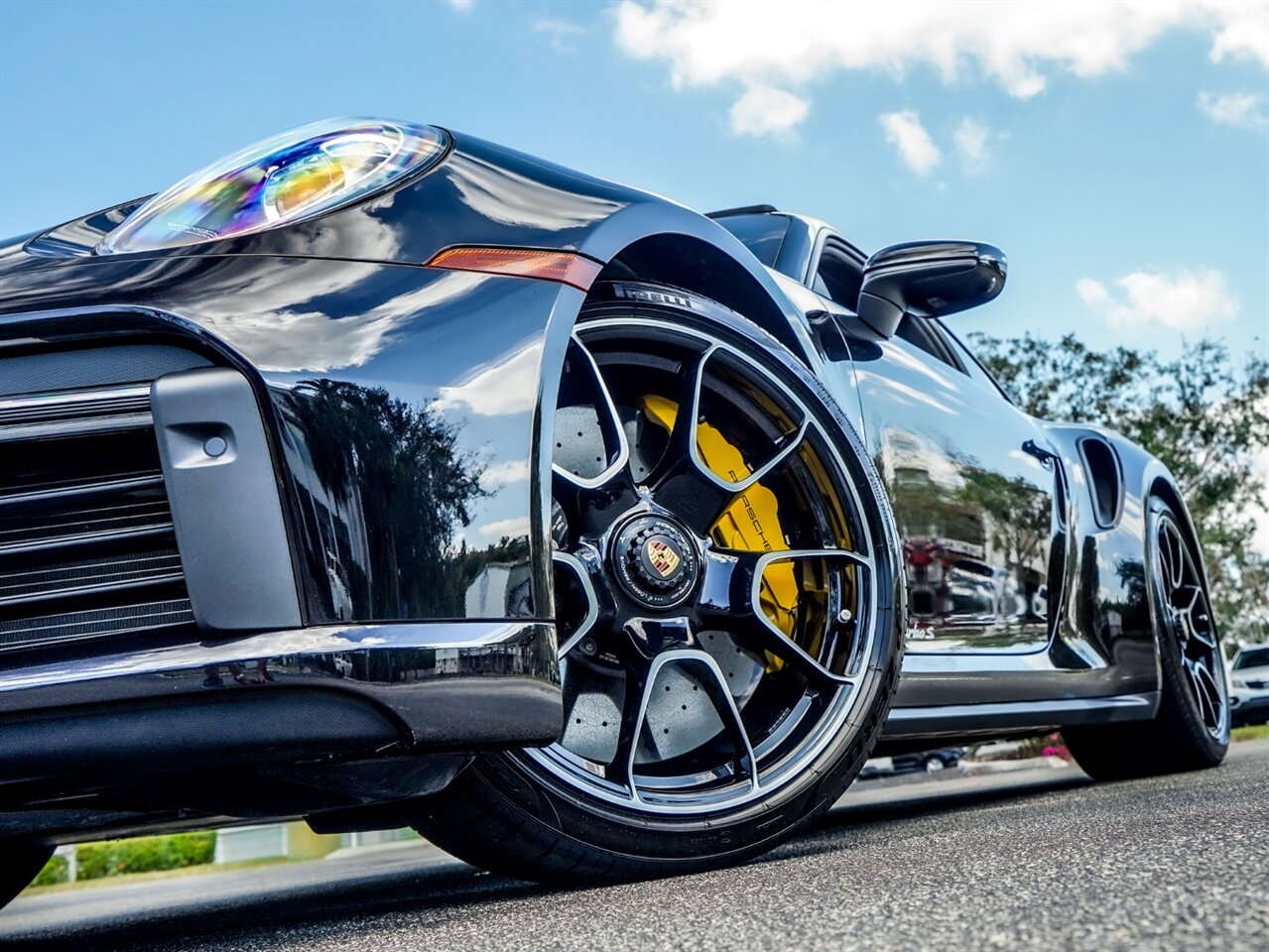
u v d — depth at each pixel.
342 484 1.26
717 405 1.71
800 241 2.42
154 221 1.41
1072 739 3.31
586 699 1.56
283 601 1.24
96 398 1.26
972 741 2.63
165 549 1.29
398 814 1.44
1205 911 0.83
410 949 1.06
